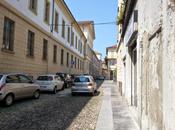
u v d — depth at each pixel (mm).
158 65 5301
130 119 9914
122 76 19109
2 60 16531
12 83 13188
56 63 32094
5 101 12516
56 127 8477
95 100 16797
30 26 21891
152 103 5973
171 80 4020
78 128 8438
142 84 7688
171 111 4027
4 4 16594
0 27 16188
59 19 33688
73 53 46281
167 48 4285
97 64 105500
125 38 15469
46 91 21078
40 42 24922
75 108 12836
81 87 20359
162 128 4781
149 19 6445
